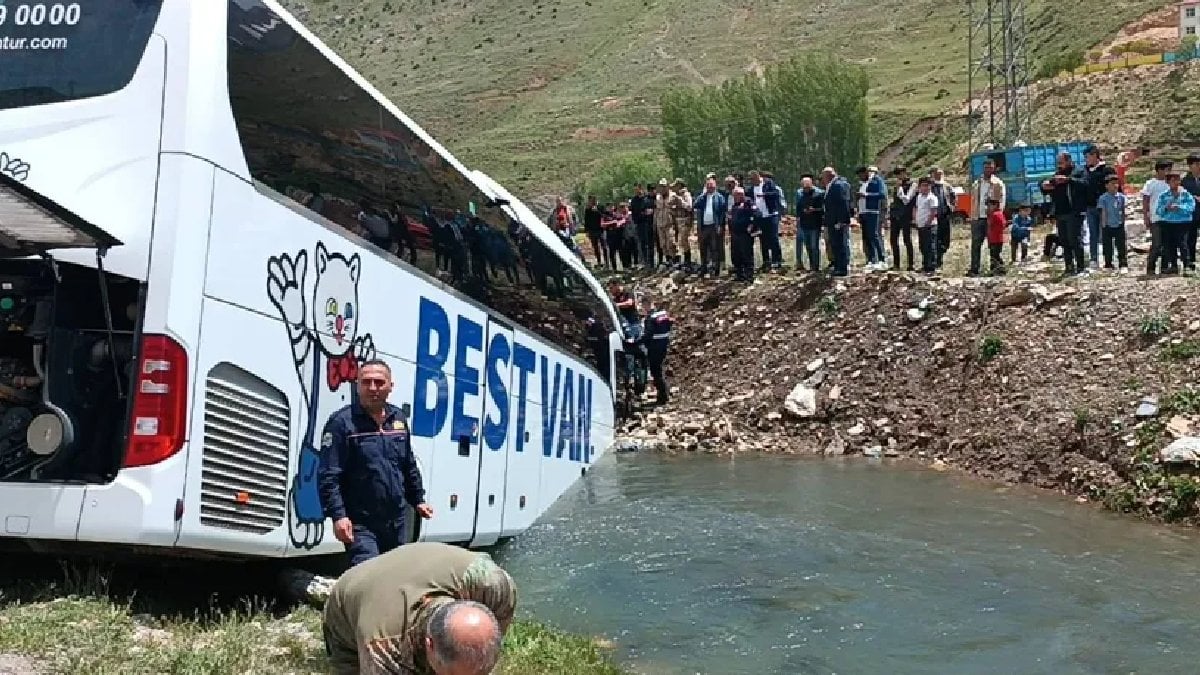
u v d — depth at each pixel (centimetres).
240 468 725
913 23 14350
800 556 1186
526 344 1289
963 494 1569
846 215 2280
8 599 711
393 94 17225
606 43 16938
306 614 766
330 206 842
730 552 1208
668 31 16625
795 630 912
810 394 2094
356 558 689
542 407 1352
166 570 834
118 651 617
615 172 9481
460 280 1082
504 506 1191
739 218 2464
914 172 8444
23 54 717
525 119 14338
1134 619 945
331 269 838
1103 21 10494
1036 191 3597
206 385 698
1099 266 2031
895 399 1994
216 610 750
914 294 2123
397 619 379
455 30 19950
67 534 668
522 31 18925
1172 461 1390
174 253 685
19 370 708
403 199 964
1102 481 1494
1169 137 6669
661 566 1141
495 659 335
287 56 802
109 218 689
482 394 1130
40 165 702
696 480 1748
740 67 14450
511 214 1266
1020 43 4847
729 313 2420
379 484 707
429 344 998
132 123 701
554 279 1449
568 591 1036
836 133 8719
